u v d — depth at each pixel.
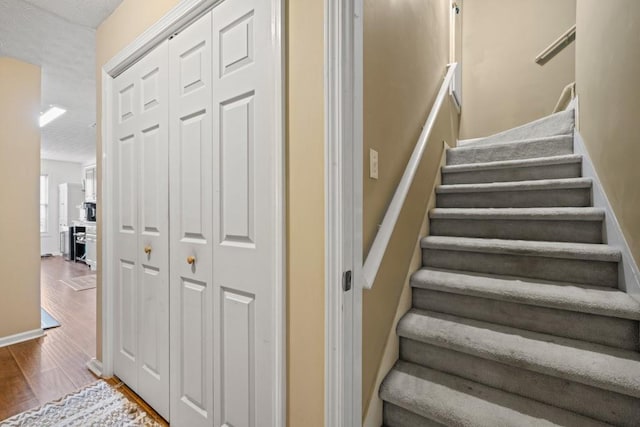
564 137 2.14
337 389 0.91
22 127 2.54
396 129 1.52
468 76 3.50
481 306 1.50
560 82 3.04
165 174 1.53
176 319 1.47
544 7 3.14
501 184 1.98
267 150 1.06
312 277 0.96
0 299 2.42
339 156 0.90
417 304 1.67
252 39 1.12
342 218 0.91
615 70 1.46
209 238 1.30
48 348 2.37
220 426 1.24
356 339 0.97
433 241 1.82
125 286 1.83
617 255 1.37
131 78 1.76
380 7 1.33
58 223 7.80
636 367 1.09
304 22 0.97
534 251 1.54
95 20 1.99
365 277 1.07
